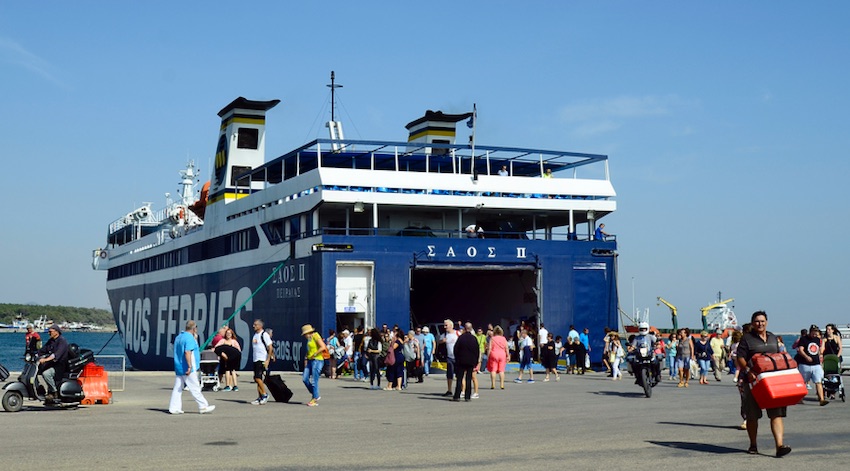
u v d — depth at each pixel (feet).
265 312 144.46
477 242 132.57
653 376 87.10
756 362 42.78
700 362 106.22
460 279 168.45
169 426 56.18
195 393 65.67
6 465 39.17
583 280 137.69
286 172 158.10
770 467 39.42
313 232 130.72
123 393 85.30
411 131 169.17
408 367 104.83
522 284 144.36
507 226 155.33
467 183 136.26
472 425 57.62
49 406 69.51
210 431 53.42
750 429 43.75
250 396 83.87
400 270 128.26
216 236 167.02
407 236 130.72
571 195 142.20
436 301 178.70
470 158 146.30
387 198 130.82
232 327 157.17
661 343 116.78
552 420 61.05
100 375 73.67
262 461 40.86
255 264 149.07
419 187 133.18
